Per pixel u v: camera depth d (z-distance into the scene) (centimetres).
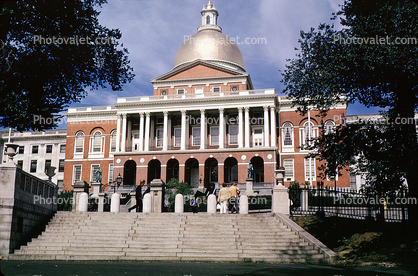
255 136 5906
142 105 6022
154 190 2581
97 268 1348
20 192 1841
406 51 1630
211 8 7138
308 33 1927
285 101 5834
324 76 1855
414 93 1814
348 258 1605
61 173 7056
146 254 1673
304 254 1627
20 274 1191
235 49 6781
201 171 5603
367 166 1975
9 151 1825
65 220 2083
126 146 6088
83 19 1819
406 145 1761
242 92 5812
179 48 6844
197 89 6209
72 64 1853
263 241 1762
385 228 1872
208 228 1905
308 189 2370
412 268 1336
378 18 1717
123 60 2002
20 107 1633
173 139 6103
